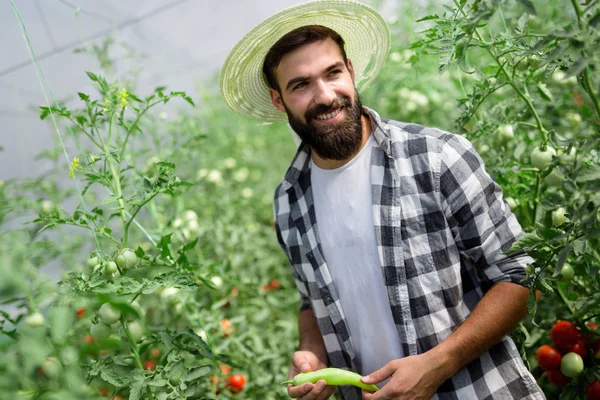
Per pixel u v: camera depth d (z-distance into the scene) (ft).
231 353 8.11
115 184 5.84
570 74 3.63
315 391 5.07
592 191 3.97
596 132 4.29
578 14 3.76
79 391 3.84
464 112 6.31
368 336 5.30
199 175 10.90
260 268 10.60
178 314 7.68
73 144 11.48
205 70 16.48
